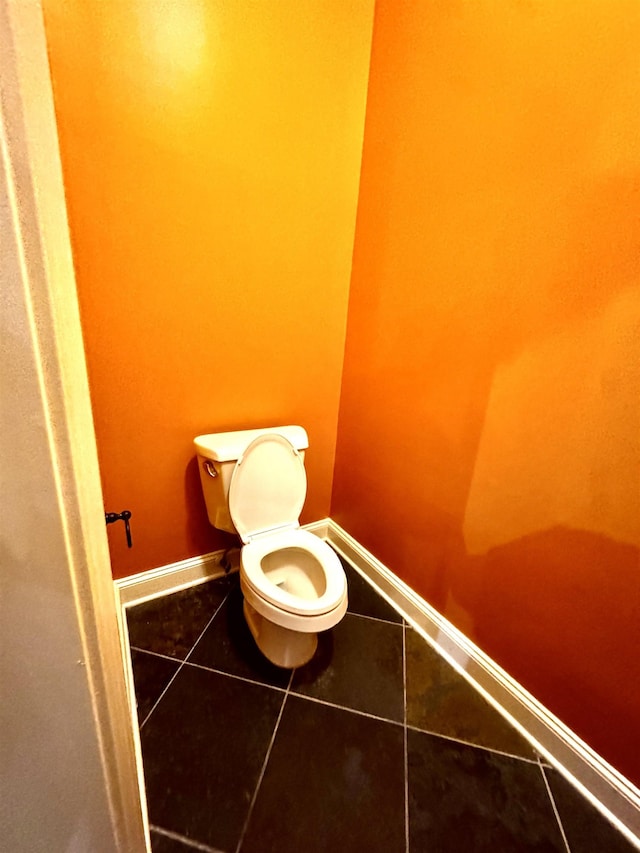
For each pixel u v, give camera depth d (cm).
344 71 138
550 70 92
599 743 105
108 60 105
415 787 107
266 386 165
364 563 186
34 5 38
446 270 126
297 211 147
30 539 39
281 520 161
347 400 182
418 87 125
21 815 51
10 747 46
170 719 120
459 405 129
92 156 110
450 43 113
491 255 112
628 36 79
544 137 96
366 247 157
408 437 152
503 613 126
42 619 42
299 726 121
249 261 144
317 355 173
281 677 135
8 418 35
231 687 131
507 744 119
